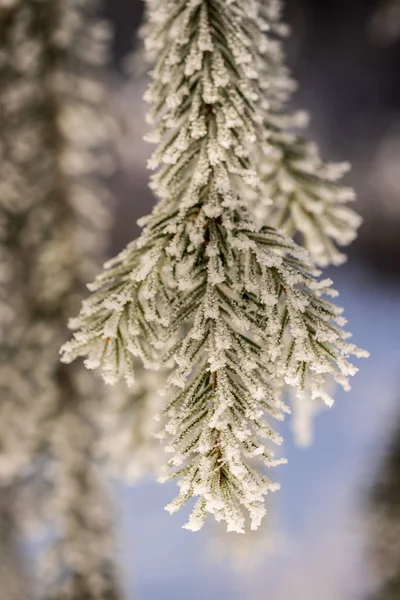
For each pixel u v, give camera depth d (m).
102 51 3.43
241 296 1.29
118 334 1.34
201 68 1.42
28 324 3.54
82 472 3.55
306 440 2.34
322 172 1.92
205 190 1.40
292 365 1.24
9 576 4.36
